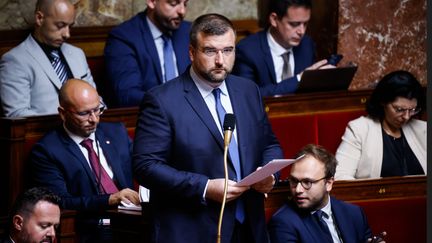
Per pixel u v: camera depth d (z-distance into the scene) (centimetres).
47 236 1394
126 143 1736
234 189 1270
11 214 1395
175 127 1303
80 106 1652
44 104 1914
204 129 1307
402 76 1828
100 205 1595
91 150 1689
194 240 1305
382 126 1861
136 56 1983
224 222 1306
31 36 1938
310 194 1495
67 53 1966
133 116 1791
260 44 2077
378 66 2333
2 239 1409
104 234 1577
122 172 1709
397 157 1847
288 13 2048
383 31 2327
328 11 2316
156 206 1322
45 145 1664
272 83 2066
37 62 1917
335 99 1942
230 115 1277
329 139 1936
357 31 2309
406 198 1658
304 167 1495
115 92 1962
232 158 1318
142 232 1385
